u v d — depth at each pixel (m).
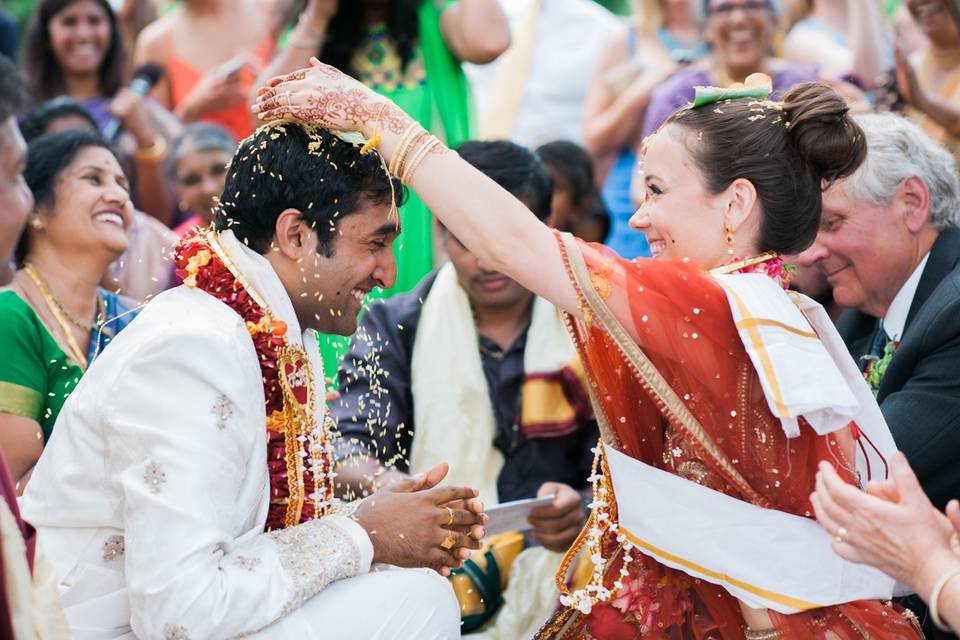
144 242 4.55
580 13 6.42
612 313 2.67
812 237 2.85
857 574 2.71
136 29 6.77
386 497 2.79
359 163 2.76
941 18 5.37
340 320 2.85
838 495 2.44
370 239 2.79
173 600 2.44
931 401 3.22
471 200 2.70
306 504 2.80
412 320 4.04
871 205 3.38
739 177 2.77
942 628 2.37
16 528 2.32
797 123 2.78
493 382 4.00
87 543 2.62
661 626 2.82
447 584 2.82
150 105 5.74
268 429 2.74
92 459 2.60
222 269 2.71
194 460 2.50
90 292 3.75
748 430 2.69
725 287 2.65
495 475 3.97
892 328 3.52
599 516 2.87
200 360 2.55
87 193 3.67
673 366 2.67
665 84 5.66
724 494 2.71
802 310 2.85
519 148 4.13
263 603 2.52
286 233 2.74
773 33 5.73
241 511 2.62
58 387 3.55
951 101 5.38
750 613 2.72
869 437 2.84
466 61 4.93
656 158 2.84
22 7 7.95
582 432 4.01
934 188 3.43
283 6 5.58
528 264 2.69
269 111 2.78
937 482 3.23
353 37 4.87
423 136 2.74
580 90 6.32
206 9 6.23
